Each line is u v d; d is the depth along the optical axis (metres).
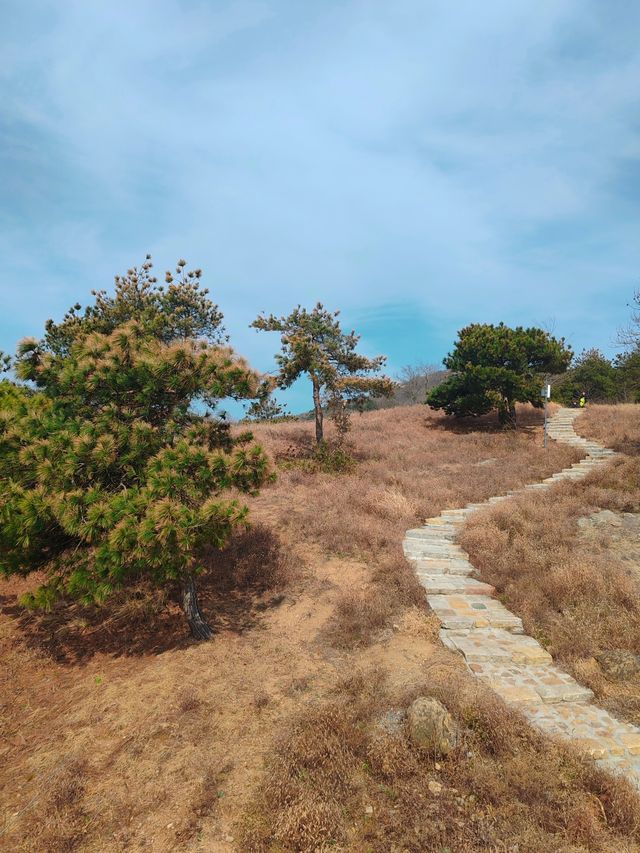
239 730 5.02
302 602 7.98
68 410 6.57
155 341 6.99
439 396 25.89
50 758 4.84
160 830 3.87
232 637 7.02
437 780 4.29
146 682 6.03
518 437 22.97
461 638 6.80
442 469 17.66
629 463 14.97
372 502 12.74
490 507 12.61
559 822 3.86
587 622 6.97
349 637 6.87
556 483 14.10
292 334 18.38
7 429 5.94
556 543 9.84
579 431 23.16
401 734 4.74
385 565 9.13
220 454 6.38
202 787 4.27
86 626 7.64
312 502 12.86
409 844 3.67
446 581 8.68
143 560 5.59
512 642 6.72
